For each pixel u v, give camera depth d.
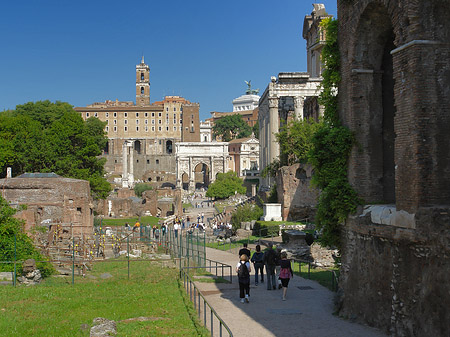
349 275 18.22
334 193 18.86
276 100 73.00
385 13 17.48
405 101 14.91
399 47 15.13
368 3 17.23
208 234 63.12
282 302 20.81
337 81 19.92
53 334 16.06
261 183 91.06
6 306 20.20
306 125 61.41
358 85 18.78
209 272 30.20
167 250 41.53
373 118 18.86
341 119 19.81
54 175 49.00
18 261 25.36
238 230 53.00
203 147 181.62
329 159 19.55
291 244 36.84
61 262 30.30
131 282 26.36
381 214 16.08
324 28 21.08
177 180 169.88
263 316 18.31
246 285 20.88
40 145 62.62
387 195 18.86
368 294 16.67
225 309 19.62
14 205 38.59
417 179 14.21
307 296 22.08
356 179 18.62
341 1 19.61
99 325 15.31
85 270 29.31
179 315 18.67
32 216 37.84
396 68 15.41
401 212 14.84
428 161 14.30
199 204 127.44
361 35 18.50
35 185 43.97
